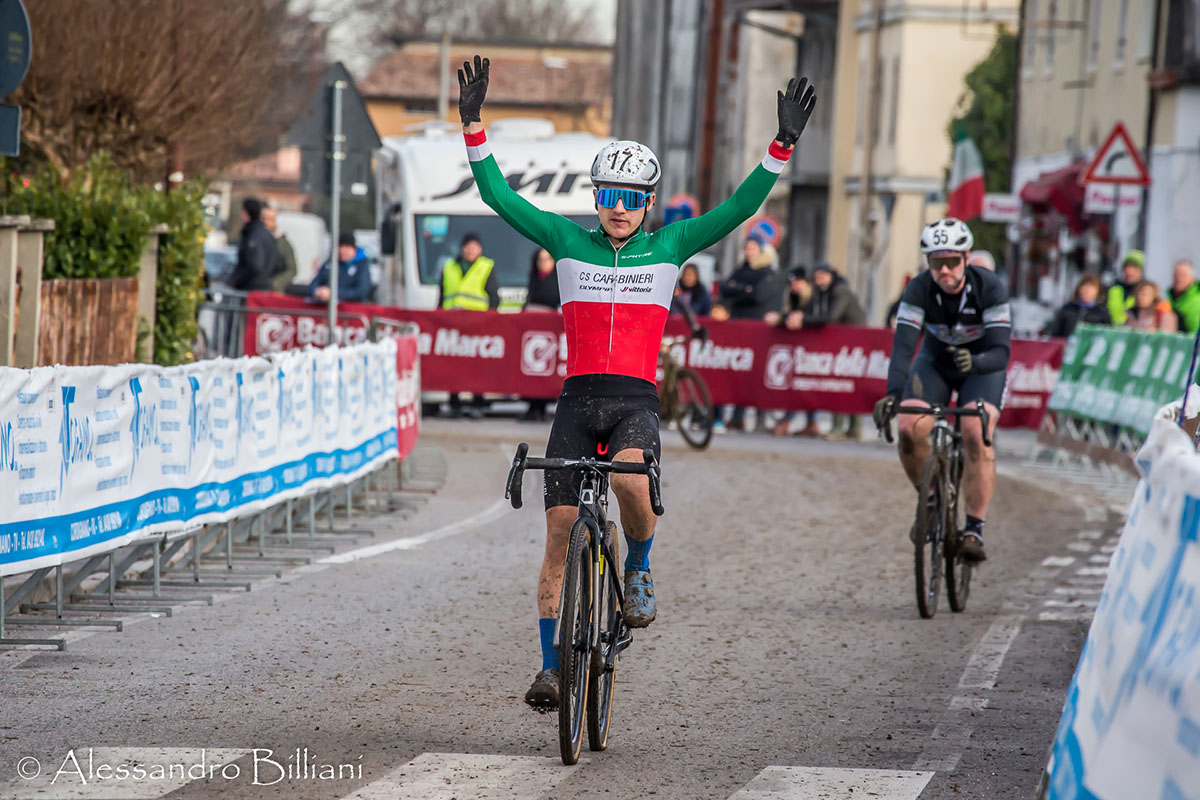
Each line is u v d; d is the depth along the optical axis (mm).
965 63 111375
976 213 73625
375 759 14883
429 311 52062
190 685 17641
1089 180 49000
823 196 128250
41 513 19562
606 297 15383
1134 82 80125
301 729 15906
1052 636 21578
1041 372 51719
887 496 36750
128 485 21547
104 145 43812
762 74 129750
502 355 52250
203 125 46094
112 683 17672
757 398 51938
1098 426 44750
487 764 14820
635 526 15523
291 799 13555
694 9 127062
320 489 28500
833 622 22281
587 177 57344
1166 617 10469
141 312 32812
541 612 15273
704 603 23516
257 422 25594
